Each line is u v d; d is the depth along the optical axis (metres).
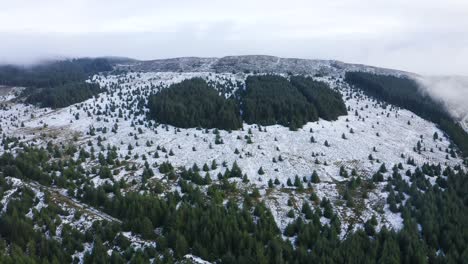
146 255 71.75
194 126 162.12
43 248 72.12
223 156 130.12
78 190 98.12
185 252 73.75
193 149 135.25
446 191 102.94
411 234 81.19
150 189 103.94
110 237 78.19
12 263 65.56
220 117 159.38
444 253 78.94
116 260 69.19
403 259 74.38
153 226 83.31
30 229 76.75
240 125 158.88
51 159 126.31
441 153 156.88
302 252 73.31
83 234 79.25
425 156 148.12
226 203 97.56
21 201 87.88
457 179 110.19
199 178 107.94
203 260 72.00
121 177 113.00
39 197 92.69
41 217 82.44
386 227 86.94
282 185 109.81
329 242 77.38
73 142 151.12
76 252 74.56
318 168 124.56
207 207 88.75
